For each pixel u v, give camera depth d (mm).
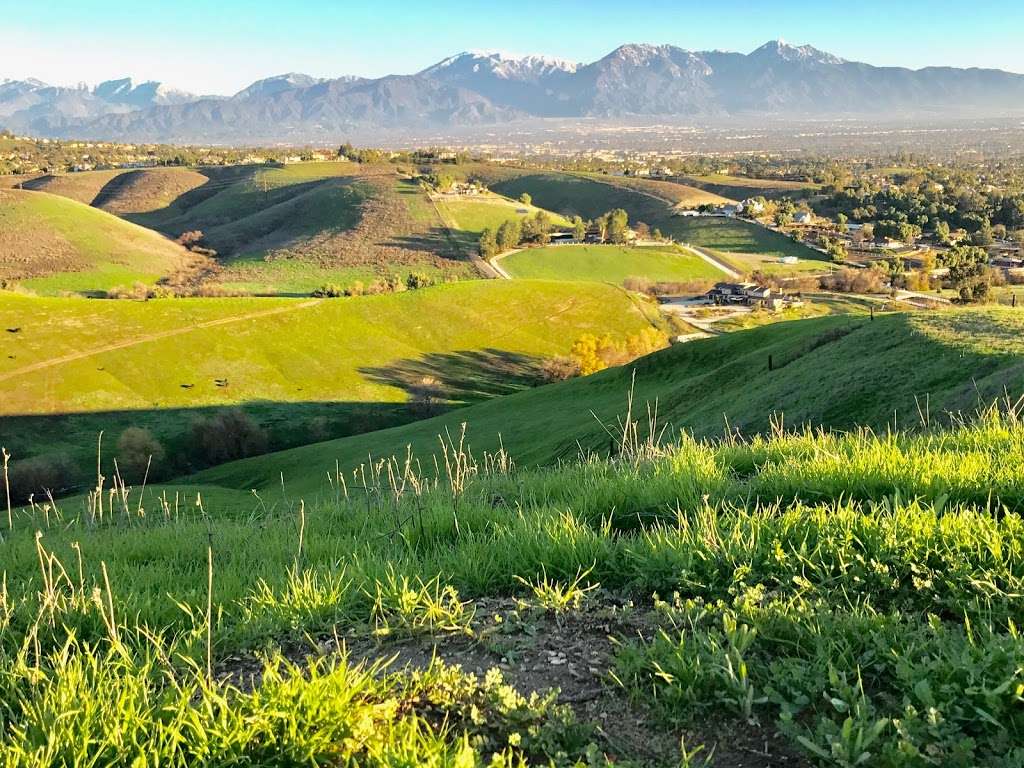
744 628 3186
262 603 4156
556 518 5246
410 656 3533
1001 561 3729
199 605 4406
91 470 68875
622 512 5727
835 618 3322
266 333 99812
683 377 50062
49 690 2928
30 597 4523
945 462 5383
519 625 3705
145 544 6730
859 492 5258
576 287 121188
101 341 91938
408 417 86312
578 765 2447
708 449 7430
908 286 127812
